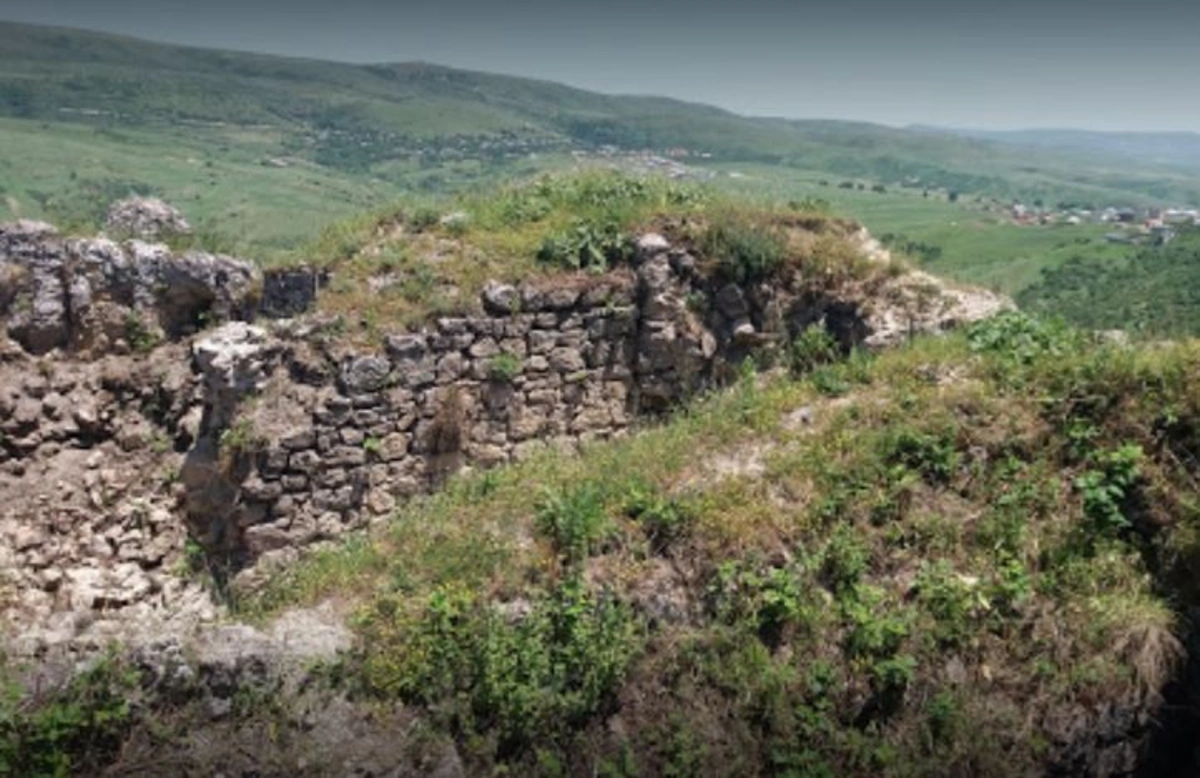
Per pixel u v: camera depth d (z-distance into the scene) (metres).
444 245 11.62
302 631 6.53
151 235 12.01
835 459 7.88
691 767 5.77
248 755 5.71
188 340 10.95
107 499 9.91
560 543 7.21
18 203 55.28
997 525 7.10
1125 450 7.20
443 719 5.95
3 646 6.46
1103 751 5.95
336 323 10.11
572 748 5.96
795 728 5.97
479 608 6.56
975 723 5.88
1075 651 6.21
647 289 11.52
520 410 10.95
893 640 6.33
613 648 6.28
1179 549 6.61
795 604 6.55
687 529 7.17
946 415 8.05
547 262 11.44
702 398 11.14
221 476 9.66
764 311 11.86
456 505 8.89
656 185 13.62
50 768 5.43
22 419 10.06
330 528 9.77
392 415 10.05
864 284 11.45
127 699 5.86
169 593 9.46
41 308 10.58
